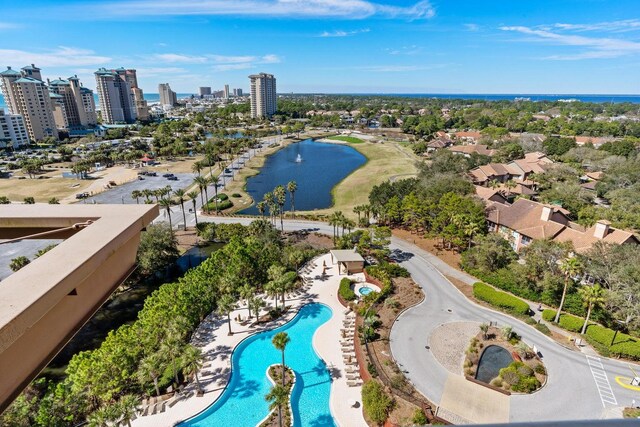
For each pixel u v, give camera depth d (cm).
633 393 3362
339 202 9700
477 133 17438
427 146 15850
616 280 4253
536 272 4794
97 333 4528
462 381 3306
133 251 648
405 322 4400
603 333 3947
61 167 13400
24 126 16875
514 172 10444
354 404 3278
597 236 5397
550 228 5816
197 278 4600
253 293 4694
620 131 16262
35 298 362
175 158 15450
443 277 5478
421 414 2941
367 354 3809
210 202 9362
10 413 2889
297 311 4709
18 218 599
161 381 3538
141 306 5088
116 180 11662
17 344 398
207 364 3766
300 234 7488
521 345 3806
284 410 3238
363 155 16000
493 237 5522
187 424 3119
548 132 16650
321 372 3691
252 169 13412
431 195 7325
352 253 5919
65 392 3109
